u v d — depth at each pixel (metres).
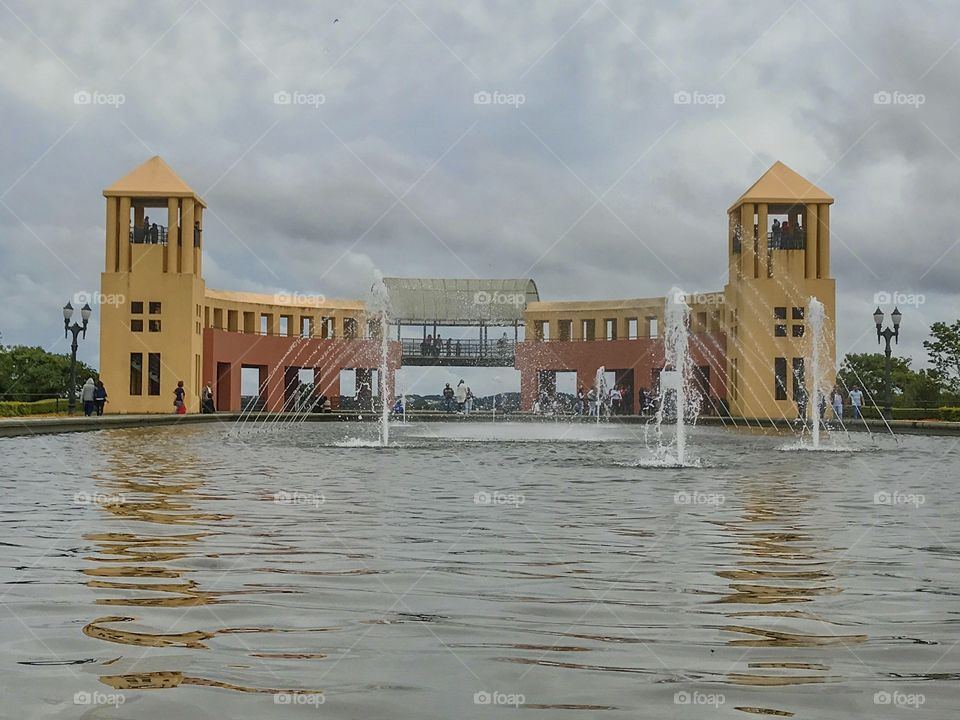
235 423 46.44
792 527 9.56
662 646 4.92
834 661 4.66
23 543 8.17
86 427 36.66
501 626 5.32
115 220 55.16
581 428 42.06
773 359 54.62
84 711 3.86
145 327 54.94
